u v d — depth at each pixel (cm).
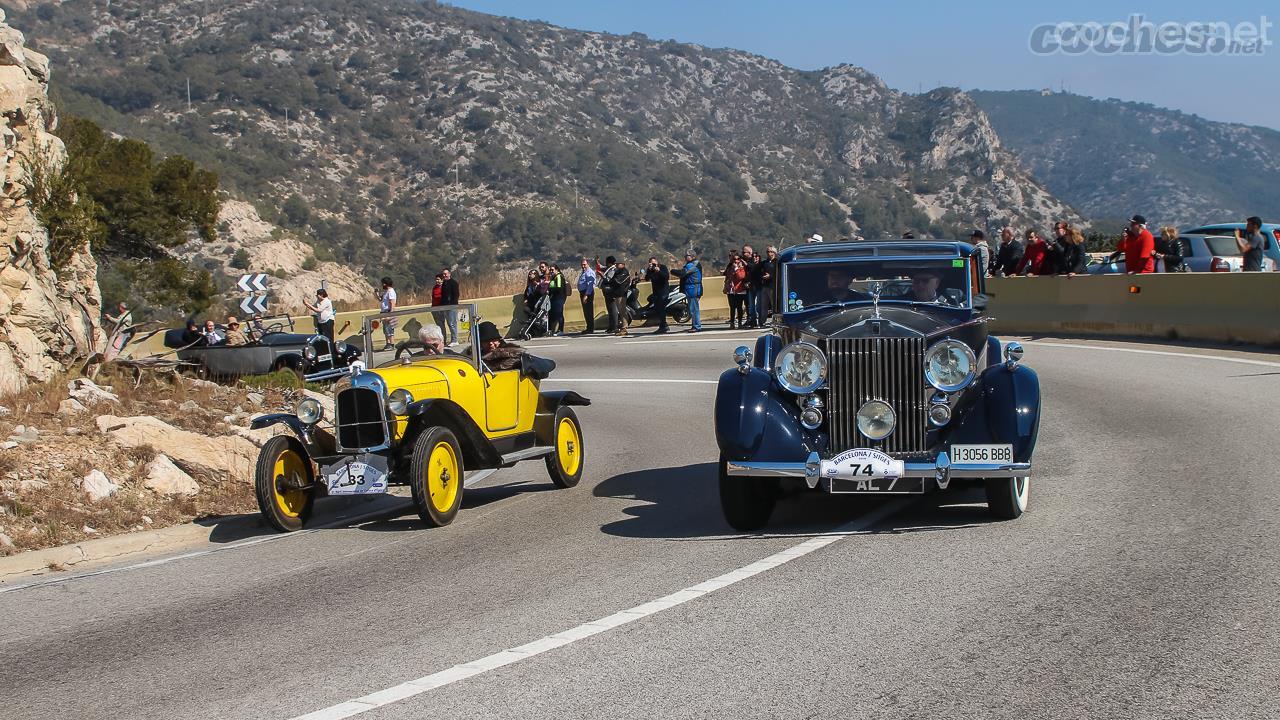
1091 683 517
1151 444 1153
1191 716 477
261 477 1002
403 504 1160
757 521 886
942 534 828
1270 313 1902
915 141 18188
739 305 2995
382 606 718
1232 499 884
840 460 831
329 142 14800
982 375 863
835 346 852
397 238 12325
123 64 17225
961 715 486
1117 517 850
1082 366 1836
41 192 1574
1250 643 561
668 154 17362
